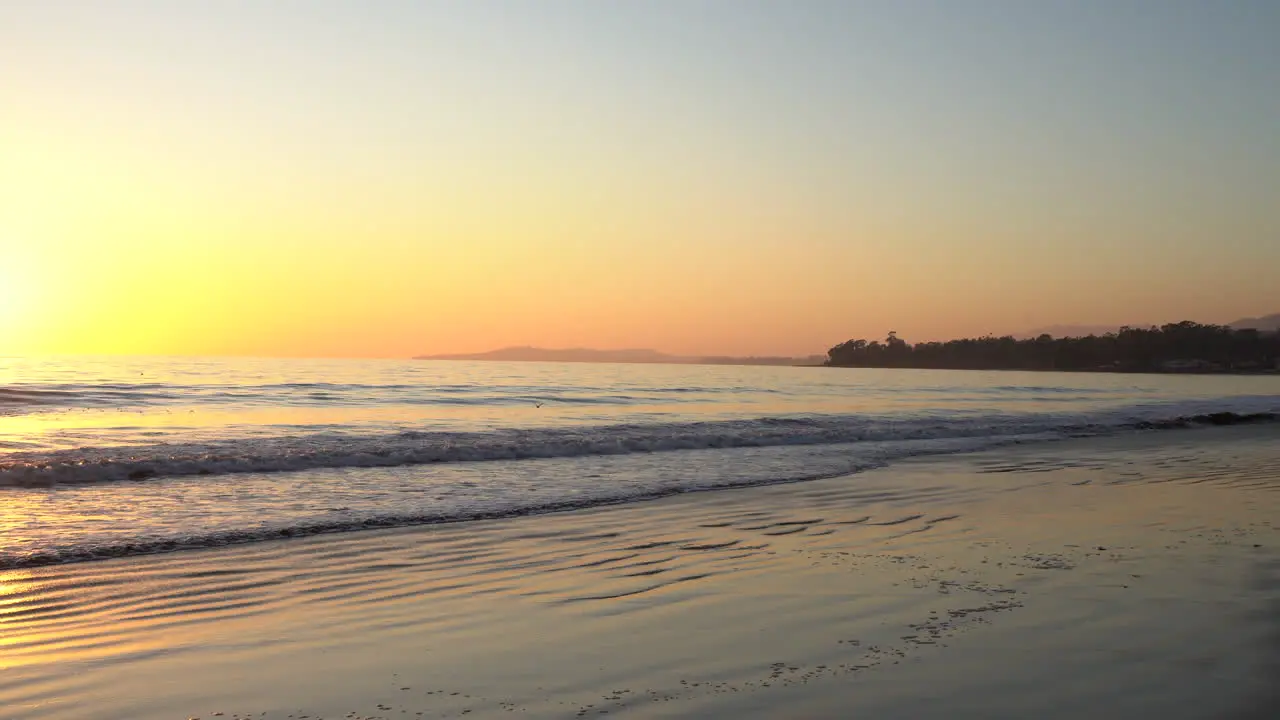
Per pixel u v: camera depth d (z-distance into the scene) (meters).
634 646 5.55
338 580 7.68
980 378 135.00
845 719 4.22
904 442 23.59
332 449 18.52
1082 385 97.81
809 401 52.97
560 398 50.34
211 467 15.70
